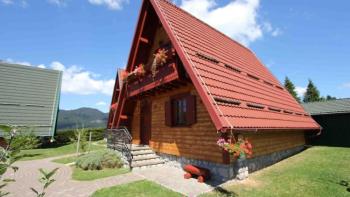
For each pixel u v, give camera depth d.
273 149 12.02
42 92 24.41
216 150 9.09
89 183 8.91
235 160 8.80
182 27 11.24
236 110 8.73
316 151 15.55
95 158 11.69
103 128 33.19
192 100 10.44
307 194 7.02
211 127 9.46
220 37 15.48
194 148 10.23
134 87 13.55
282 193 7.18
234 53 14.96
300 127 13.03
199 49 10.58
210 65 10.07
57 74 26.59
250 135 9.80
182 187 8.05
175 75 9.84
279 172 9.67
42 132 21.89
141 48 14.02
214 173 9.06
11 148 2.61
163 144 12.35
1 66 24.06
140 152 12.45
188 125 10.57
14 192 8.14
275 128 9.89
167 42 12.60
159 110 13.02
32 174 11.16
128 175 9.91
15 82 23.77
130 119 16.53
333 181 8.17
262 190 7.51
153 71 11.07
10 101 22.33
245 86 11.42
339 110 18.80
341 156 13.01
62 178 9.96
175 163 11.34
